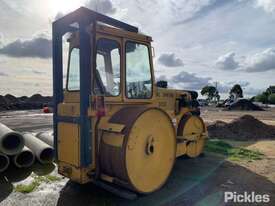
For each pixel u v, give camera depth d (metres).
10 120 15.12
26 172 4.90
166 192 3.98
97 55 3.72
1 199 3.71
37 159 5.44
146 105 4.21
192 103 6.03
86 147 3.49
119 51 3.87
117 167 3.40
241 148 7.13
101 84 3.77
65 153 3.79
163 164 4.00
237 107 29.59
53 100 4.12
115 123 3.54
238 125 10.07
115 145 3.39
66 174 3.79
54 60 4.16
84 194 3.88
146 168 3.67
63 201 3.63
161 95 4.91
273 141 8.58
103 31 3.67
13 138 4.97
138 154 3.52
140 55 4.21
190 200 3.69
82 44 3.49
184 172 4.96
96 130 3.57
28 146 5.76
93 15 3.58
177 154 5.19
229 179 4.58
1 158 4.92
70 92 4.11
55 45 4.15
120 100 3.85
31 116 18.58
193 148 5.82
